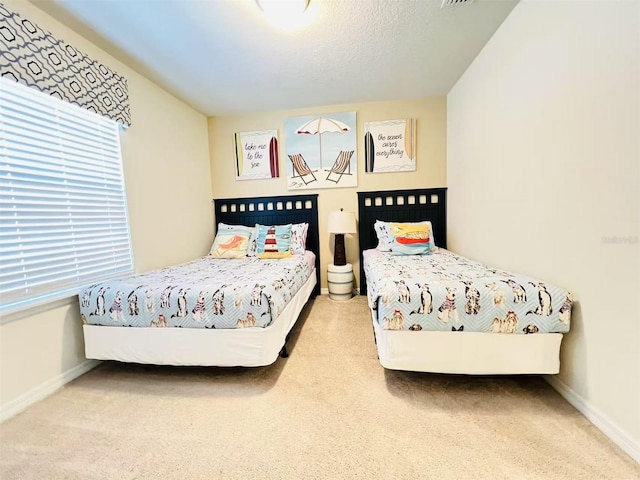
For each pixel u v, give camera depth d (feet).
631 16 3.42
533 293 4.51
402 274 5.80
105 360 6.03
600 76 3.87
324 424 4.24
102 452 3.81
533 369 4.61
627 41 3.48
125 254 7.23
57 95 5.33
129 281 6.12
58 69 5.34
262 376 5.60
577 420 4.15
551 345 4.54
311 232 11.13
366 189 10.77
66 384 5.52
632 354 3.51
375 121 10.46
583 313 4.25
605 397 3.89
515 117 5.85
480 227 7.55
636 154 3.42
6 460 3.71
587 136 4.11
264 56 7.01
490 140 6.91
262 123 11.04
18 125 4.91
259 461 3.61
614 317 3.75
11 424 4.40
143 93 7.86
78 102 5.75
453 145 9.53
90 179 6.28
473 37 6.60
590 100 4.05
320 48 6.76
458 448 3.72
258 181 11.31
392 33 6.31
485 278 5.20
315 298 10.75
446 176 10.32
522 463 3.47
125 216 7.23
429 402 4.67
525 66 5.47
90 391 5.26
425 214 10.50
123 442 3.98
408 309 4.76
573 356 4.45
